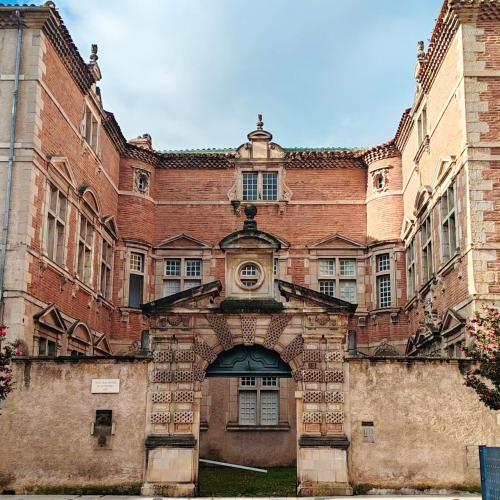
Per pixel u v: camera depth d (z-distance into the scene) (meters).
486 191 20.25
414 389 18.30
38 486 17.88
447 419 18.09
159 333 18.78
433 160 24.53
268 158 31.09
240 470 25.42
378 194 30.22
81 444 18.11
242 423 27.67
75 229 24.05
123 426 18.20
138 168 30.38
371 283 29.84
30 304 19.98
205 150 33.69
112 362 18.59
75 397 18.38
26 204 20.14
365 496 17.34
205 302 19.02
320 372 18.45
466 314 19.98
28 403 18.34
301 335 18.72
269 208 30.80
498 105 20.86
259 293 19.14
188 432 18.17
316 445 17.91
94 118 26.53
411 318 27.98
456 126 21.75
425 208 25.44
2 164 20.44
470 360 18.33
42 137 21.25
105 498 16.98
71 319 23.41
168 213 30.81
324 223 30.64
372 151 30.45
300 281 30.08
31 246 20.19
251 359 18.95
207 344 18.75
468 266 20.00
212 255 30.34
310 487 17.66
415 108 26.94
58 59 22.64
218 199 30.91
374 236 30.03
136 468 17.95
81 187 24.59
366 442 18.02
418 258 26.58
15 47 21.34
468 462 17.84
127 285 29.17
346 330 18.80
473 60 21.17
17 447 18.11
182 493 17.62
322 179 31.11
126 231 29.61
